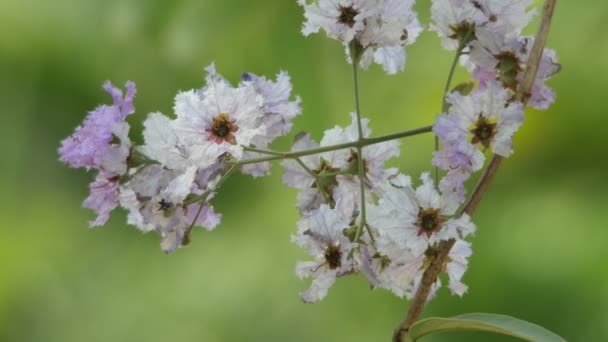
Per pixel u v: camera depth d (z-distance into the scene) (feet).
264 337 5.98
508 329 3.67
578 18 5.49
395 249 3.75
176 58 5.15
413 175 5.53
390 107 5.51
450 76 3.80
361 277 6.05
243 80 3.84
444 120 3.69
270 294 6.01
